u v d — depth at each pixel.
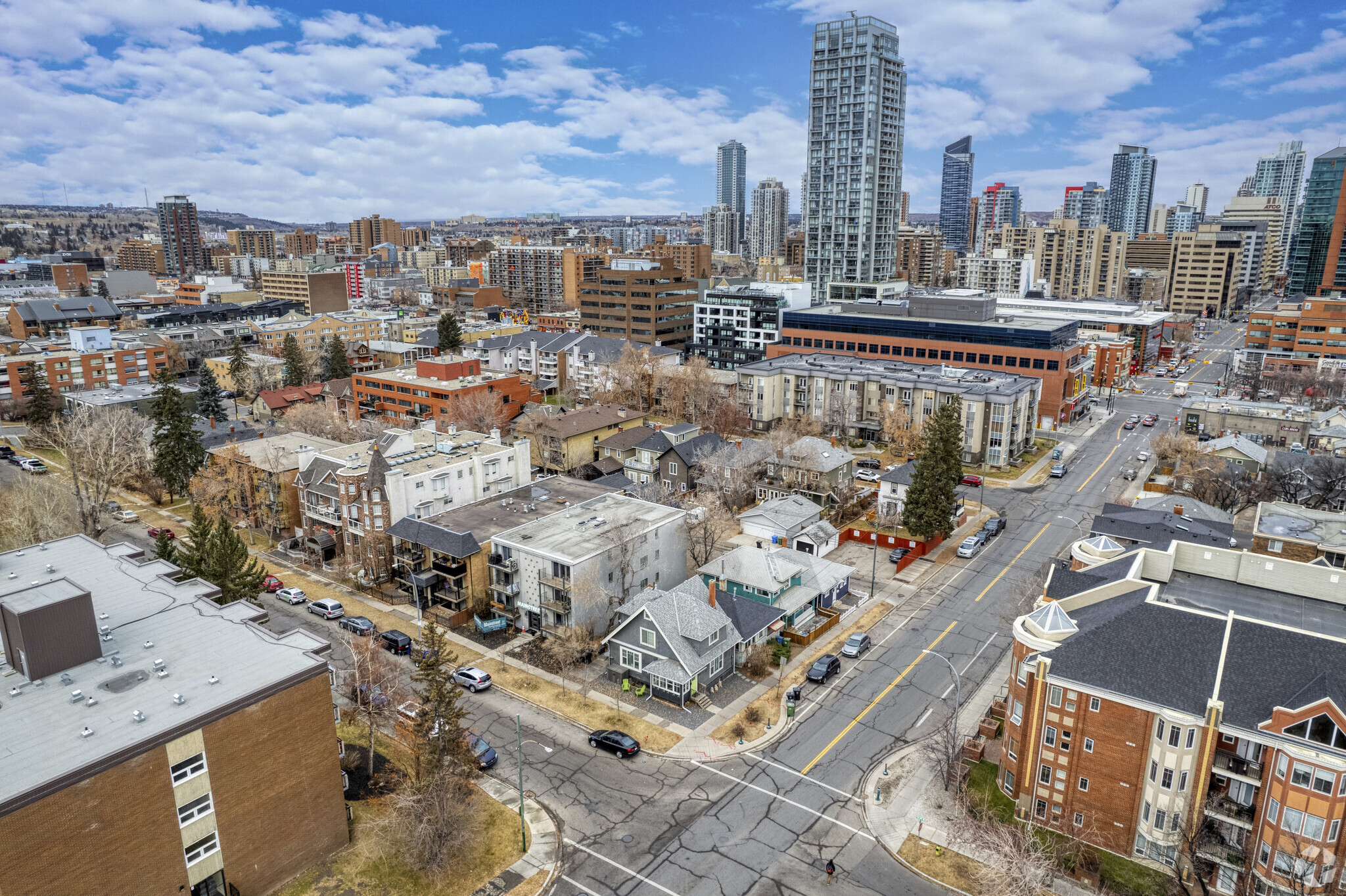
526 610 80.44
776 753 61.69
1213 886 48.84
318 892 48.16
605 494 97.88
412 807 49.91
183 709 44.31
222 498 106.25
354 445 107.12
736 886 48.72
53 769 38.91
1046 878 47.16
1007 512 114.56
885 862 50.75
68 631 48.34
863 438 152.25
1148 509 92.50
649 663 69.19
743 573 81.56
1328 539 83.81
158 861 42.38
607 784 58.06
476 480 100.31
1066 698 51.81
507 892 48.31
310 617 83.25
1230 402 149.75
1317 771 43.62
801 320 183.62
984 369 160.25
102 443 112.19
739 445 120.88
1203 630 50.84
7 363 169.25
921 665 73.75
